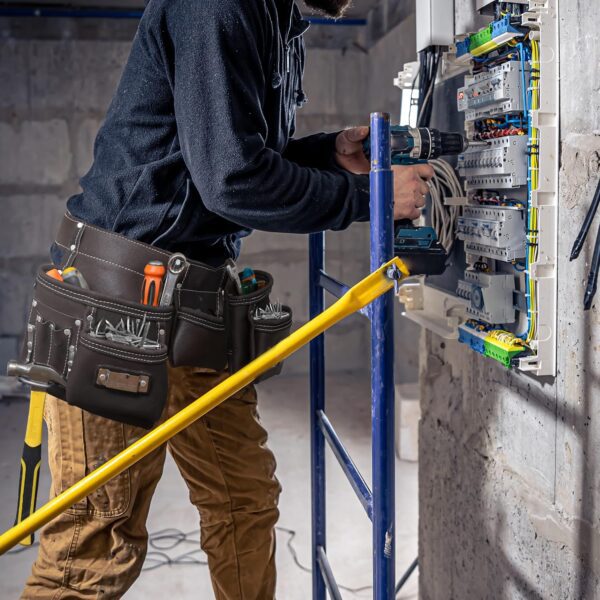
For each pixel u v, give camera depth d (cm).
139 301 121
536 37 118
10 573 230
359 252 492
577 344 119
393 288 104
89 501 123
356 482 127
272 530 155
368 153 141
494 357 129
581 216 115
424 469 192
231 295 135
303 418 395
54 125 453
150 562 241
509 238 124
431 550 190
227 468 148
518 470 142
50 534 125
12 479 312
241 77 109
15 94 448
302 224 115
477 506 162
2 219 455
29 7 438
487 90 126
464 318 144
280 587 223
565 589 127
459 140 128
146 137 121
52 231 460
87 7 445
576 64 114
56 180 457
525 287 126
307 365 497
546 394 130
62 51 448
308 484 301
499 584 153
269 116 125
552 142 120
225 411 146
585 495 120
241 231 140
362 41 475
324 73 477
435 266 129
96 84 454
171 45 116
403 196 121
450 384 174
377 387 105
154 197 121
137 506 129
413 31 375
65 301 118
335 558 239
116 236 122
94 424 122
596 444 116
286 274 491
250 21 110
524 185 123
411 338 409
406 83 166
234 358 138
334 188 115
